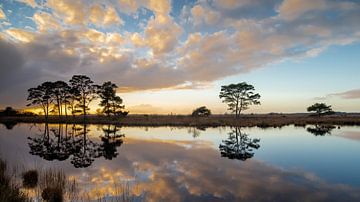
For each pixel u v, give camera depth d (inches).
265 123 1505.9
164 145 666.8
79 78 1977.1
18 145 669.3
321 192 263.7
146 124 1549.0
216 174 346.0
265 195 253.4
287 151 557.6
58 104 2081.7
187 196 247.6
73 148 625.6
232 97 2177.7
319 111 2272.4
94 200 232.4
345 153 524.7
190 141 756.0
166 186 283.1
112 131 1130.7
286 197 248.2
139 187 279.6
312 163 423.2
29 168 370.9
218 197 246.1
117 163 428.8
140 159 467.2
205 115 2257.6
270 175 340.8
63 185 272.5
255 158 472.4
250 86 2100.1
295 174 345.7
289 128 1267.2
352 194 257.4
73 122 1814.7
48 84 2007.9
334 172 358.3
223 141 755.4
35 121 2050.9
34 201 225.3
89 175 339.6
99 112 2054.6
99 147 639.8
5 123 1833.2
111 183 296.4
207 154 522.6
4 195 203.9
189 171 364.5
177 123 1560.0
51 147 644.7
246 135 933.2
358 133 966.4
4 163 358.0
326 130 1120.8
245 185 288.0
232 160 451.2
